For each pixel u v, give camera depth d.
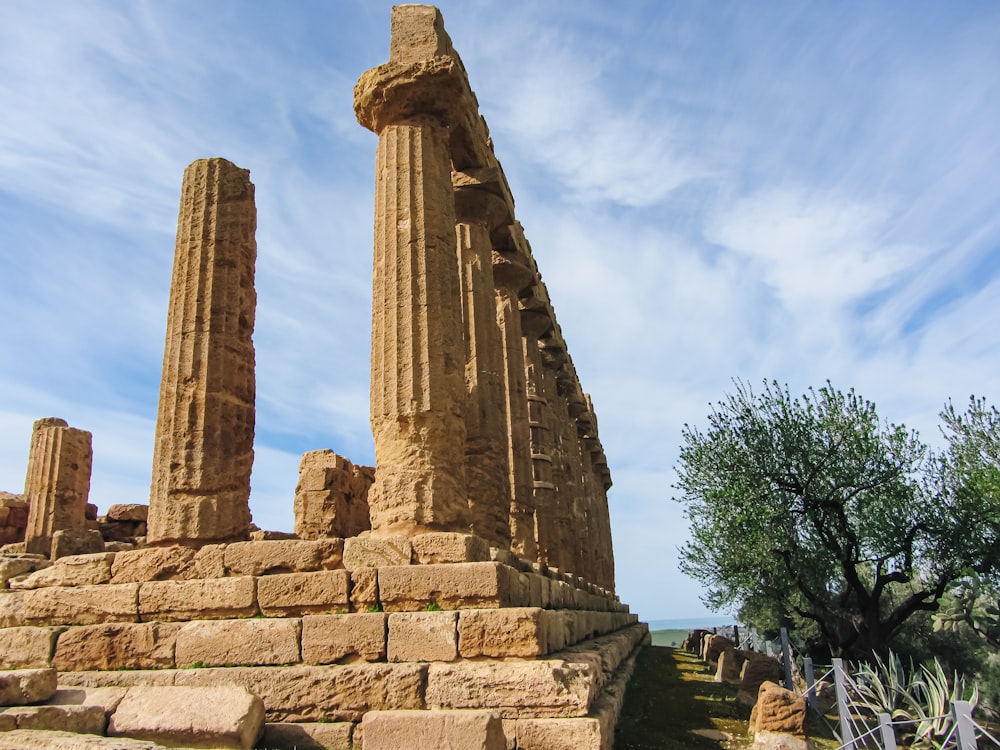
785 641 16.36
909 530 22.91
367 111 13.19
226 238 12.80
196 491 11.49
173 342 12.28
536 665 8.52
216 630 9.78
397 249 12.09
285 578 9.98
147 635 10.02
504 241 18.39
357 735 8.42
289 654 9.44
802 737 10.66
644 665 21.69
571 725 7.97
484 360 15.17
